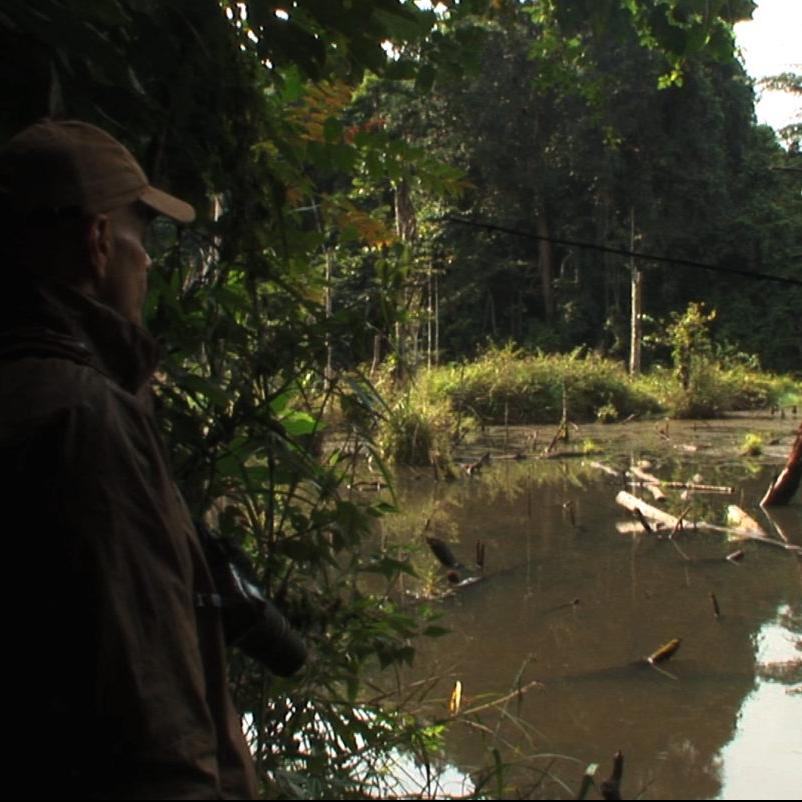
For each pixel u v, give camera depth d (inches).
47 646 49.3
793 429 679.7
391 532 322.7
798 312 1317.7
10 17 94.3
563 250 1378.0
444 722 145.0
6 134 100.2
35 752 49.4
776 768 147.6
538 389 771.4
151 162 108.7
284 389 113.8
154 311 114.2
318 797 111.7
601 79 228.1
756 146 1477.6
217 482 115.1
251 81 117.2
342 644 122.0
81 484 50.0
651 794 138.5
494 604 239.3
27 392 52.3
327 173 143.4
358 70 128.9
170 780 49.4
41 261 58.8
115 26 105.0
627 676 189.8
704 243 1354.6
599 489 419.5
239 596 68.3
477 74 150.5
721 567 277.1
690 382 807.7
